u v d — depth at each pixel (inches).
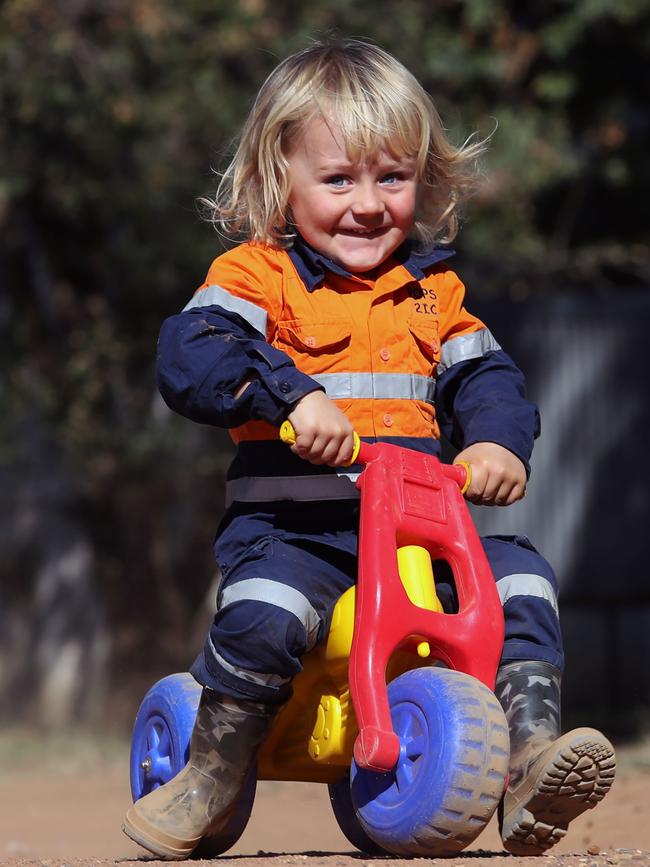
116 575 1667.1
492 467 382.6
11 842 671.8
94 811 816.3
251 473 386.3
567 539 1414.9
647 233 1584.6
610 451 1421.0
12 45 1262.3
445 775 333.4
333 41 427.8
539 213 1567.4
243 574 364.5
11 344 1507.1
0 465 1579.7
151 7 1269.7
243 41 1273.4
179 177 1325.0
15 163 1318.9
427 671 350.0
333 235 391.5
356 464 380.8
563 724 1311.5
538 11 1451.8
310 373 383.9
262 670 356.8
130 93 1272.1
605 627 1450.5
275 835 639.1
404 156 394.0
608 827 564.1
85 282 1519.4
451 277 419.2
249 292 386.6
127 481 1598.2
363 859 362.0
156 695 419.5
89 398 1461.6
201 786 375.2
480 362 411.8
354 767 360.8
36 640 1641.2
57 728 1579.7
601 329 1424.7
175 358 371.9
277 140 395.9
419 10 1380.4
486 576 366.6
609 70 1477.6
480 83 1417.3
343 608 364.2
